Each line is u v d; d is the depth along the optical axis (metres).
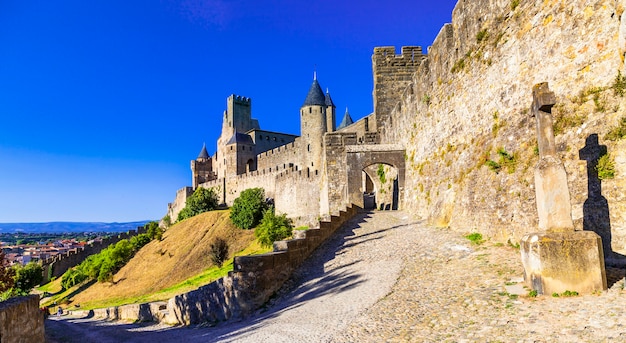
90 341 17.38
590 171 10.11
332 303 12.34
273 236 43.88
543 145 9.23
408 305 10.34
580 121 10.54
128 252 72.38
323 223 20.03
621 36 9.30
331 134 32.06
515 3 13.73
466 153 17.31
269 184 91.62
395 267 14.00
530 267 8.98
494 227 14.38
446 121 19.80
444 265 13.00
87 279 72.88
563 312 7.68
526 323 7.61
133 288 56.84
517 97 13.57
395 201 31.20
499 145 14.54
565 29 11.29
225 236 68.19
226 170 118.06
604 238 9.61
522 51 13.30
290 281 16.14
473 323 8.25
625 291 7.97
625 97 9.41
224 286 15.97
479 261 12.43
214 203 103.06
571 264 8.51
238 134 119.00
